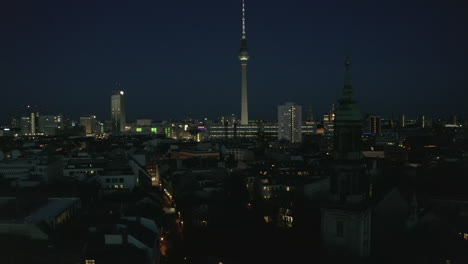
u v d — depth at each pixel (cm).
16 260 7362
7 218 9025
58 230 9088
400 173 13700
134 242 8425
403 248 7262
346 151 6300
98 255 7781
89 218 10306
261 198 18225
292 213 12456
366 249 6494
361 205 6228
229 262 9938
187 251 11519
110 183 17438
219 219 14025
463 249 7119
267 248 10144
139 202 13662
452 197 10062
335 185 6412
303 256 8988
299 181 18200
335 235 6378
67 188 14350
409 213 8038
